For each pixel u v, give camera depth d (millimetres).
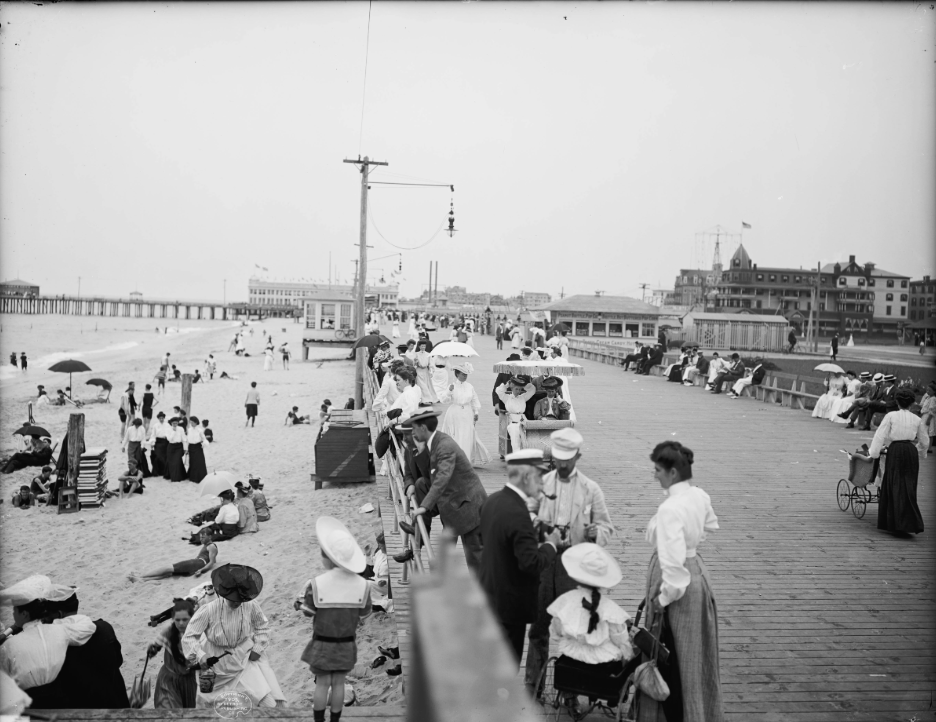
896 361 41656
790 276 77312
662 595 4797
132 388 26859
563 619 5168
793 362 40562
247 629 7035
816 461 15383
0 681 4973
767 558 9172
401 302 163625
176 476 20812
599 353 44344
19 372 53719
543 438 12109
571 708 5371
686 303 94250
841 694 5789
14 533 15992
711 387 28625
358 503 17578
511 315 83875
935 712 5512
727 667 6234
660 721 4930
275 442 26094
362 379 27828
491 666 1053
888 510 10203
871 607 7590
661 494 12086
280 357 60906
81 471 18125
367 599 6062
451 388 12273
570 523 5812
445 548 1192
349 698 7828
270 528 15875
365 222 28656
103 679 6527
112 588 12695
